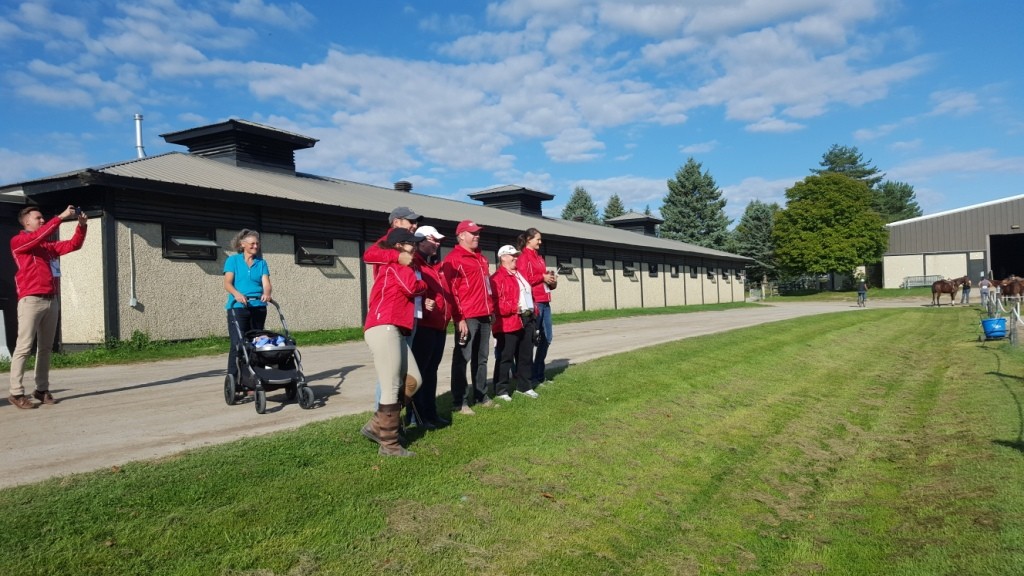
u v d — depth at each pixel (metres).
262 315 8.10
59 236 15.10
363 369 11.20
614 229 46.50
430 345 6.54
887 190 114.75
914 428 9.38
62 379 10.30
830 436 9.02
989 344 17.55
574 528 5.18
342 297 19.95
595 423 7.69
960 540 5.25
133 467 5.09
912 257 65.25
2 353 12.55
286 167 23.77
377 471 5.39
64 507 4.28
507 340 8.08
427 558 4.31
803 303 53.28
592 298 33.25
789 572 5.07
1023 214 60.25
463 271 7.41
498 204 38.78
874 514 6.25
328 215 19.53
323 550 4.17
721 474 7.04
